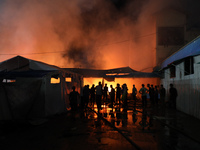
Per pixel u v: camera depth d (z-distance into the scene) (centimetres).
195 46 1036
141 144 507
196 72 952
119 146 492
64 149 468
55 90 1059
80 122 830
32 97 909
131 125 764
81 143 518
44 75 944
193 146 494
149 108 1411
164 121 849
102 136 593
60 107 1109
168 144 510
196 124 783
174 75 1487
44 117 922
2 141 541
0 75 938
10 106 861
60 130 675
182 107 1198
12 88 873
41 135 607
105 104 1747
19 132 650
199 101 900
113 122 825
